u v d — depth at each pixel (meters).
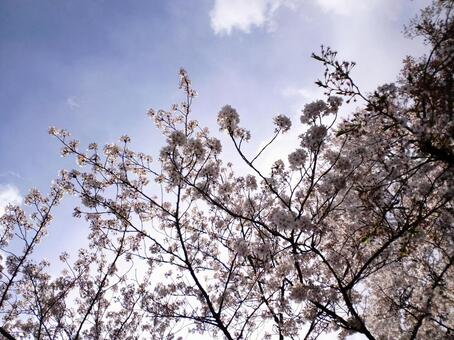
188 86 8.03
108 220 8.95
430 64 5.56
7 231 9.41
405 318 8.20
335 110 5.61
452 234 6.67
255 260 7.37
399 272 8.73
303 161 5.80
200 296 8.72
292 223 5.55
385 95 5.20
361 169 6.72
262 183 6.64
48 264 10.30
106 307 10.58
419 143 5.32
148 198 7.70
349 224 7.34
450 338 6.96
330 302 6.58
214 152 6.89
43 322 8.64
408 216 5.55
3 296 8.60
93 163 7.73
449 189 5.51
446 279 8.28
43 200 9.39
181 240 7.75
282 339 7.47
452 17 5.55
